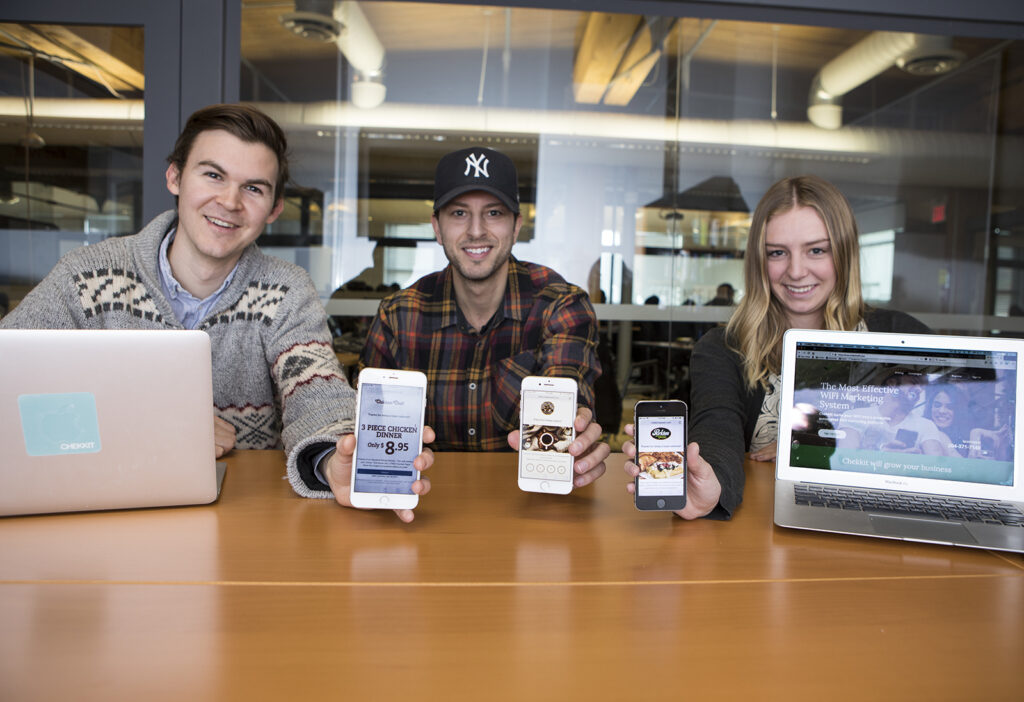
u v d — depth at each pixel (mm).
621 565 880
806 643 678
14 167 2568
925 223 3521
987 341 1123
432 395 1846
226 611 719
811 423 1175
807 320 1701
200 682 580
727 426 1342
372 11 3109
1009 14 2594
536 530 1017
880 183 3506
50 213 2646
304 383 1471
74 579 792
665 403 1058
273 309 1610
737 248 3523
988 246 3512
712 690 587
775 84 3441
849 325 1637
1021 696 588
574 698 569
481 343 1828
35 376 975
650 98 3416
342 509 1095
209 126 1486
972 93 3391
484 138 3346
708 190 3490
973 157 3463
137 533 954
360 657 628
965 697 585
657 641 675
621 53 3348
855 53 3359
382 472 1048
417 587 796
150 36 2227
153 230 1607
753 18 2576
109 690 564
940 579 856
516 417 1786
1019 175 3410
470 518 1068
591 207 3449
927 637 697
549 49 3311
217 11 2229
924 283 3543
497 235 1709
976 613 758
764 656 649
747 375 1603
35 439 983
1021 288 3512
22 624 678
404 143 3271
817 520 1022
